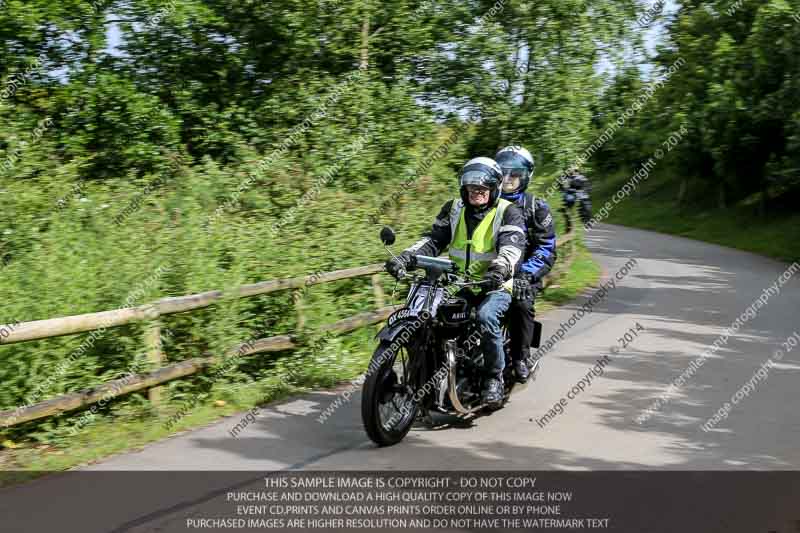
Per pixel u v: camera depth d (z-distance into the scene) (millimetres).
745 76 32375
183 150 13094
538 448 5594
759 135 32656
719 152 34781
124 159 12383
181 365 6367
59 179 8844
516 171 6531
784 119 29812
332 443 5645
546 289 13609
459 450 5520
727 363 8461
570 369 8078
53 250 6762
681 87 36625
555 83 16266
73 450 5359
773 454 5547
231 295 6805
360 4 14008
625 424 6219
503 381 6289
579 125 16703
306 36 14219
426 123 14266
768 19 28859
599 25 16828
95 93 12031
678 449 5629
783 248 26500
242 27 14242
